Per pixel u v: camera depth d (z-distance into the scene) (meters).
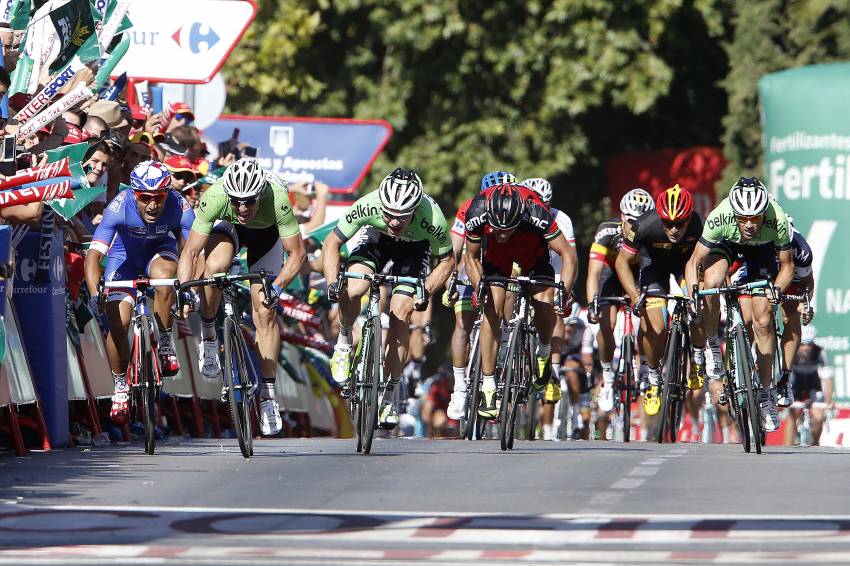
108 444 30.66
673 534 17.00
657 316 35.84
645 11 73.69
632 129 81.31
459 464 24.73
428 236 28.34
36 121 28.92
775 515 18.48
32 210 27.27
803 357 52.47
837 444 52.38
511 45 72.81
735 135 72.88
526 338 29.56
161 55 40.56
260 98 75.31
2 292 25.97
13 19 31.28
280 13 74.06
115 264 27.77
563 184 79.75
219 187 26.94
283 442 31.44
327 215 52.62
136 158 34.31
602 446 31.05
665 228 34.22
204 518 18.27
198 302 27.70
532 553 15.82
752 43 72.44
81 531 17.27
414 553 15.83
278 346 27.27
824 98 52.12
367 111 74.25
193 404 37.19
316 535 17.00
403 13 73.56
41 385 28.58
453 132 73.88
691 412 43.78
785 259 32.31
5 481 22.02
